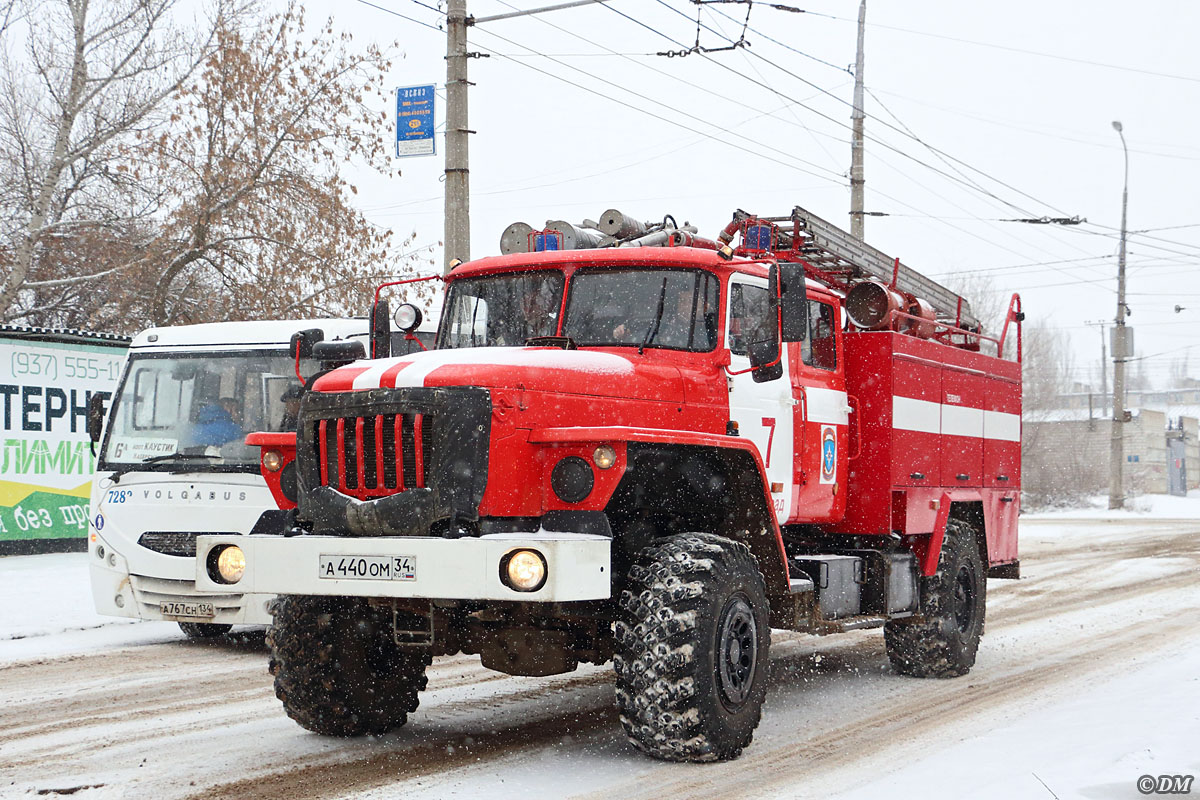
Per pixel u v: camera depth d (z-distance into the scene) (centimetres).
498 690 848
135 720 732
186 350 1094
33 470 1673
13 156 2273
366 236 2192
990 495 1045
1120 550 2195
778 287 689
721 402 695
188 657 994
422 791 557
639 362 668
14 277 2130
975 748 638
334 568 577
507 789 559
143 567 1023
